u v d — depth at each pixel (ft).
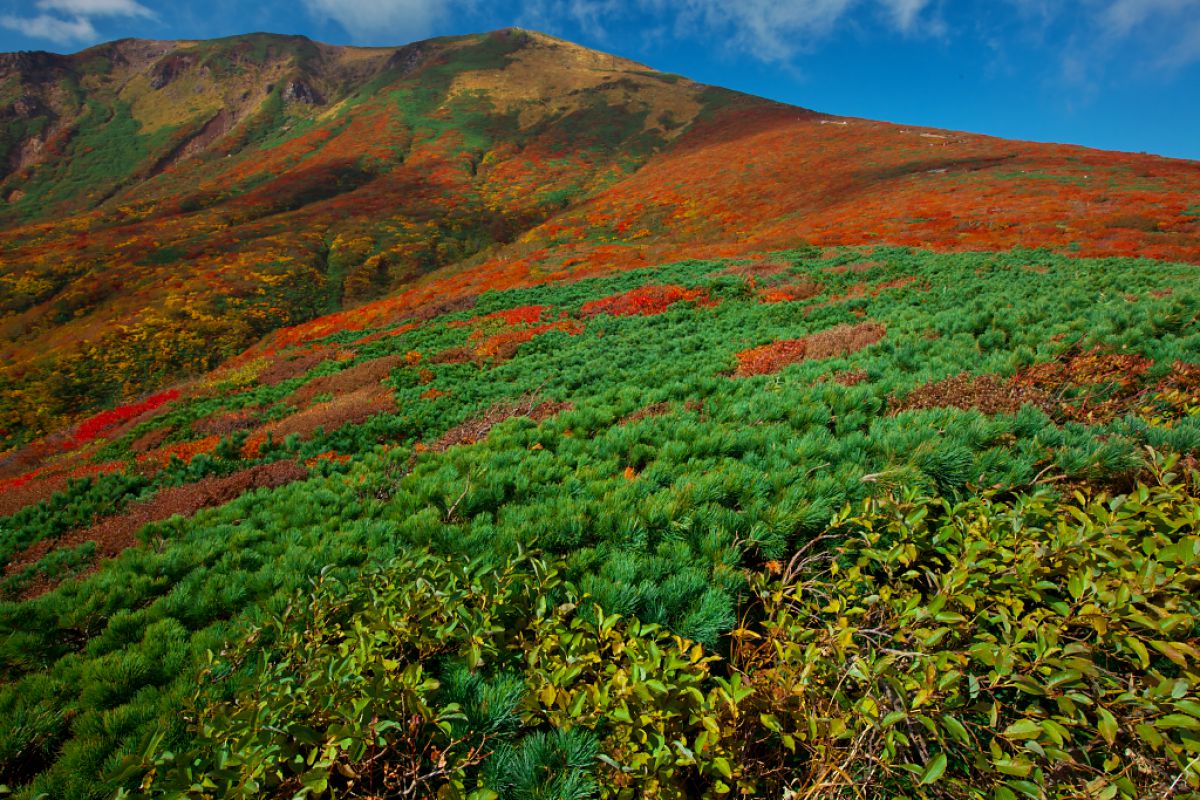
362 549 13.74
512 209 203.92
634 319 64.18
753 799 7.16
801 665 7.54
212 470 35.73
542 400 36.99
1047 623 7.40
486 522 13.42
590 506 12.90
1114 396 17.80
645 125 312.71
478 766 7.09
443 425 37.68
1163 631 6.44
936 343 27.07
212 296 129.29
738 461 14.85
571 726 6.82
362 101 378.94
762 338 42.45
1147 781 6.02
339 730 6.23
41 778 7.66
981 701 6.95
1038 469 12.49
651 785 6.54
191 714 7.96
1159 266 54.75
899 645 8.09
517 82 395.34
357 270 153.07
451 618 8.70
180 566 14.37
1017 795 6.23
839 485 12.24
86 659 10.55
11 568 25.72
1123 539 7.73
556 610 8.61
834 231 109.50
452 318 84.48
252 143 390.63
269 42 563.89
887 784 6.86
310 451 36.01
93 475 38.65
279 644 9.23
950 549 9.04
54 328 123.95
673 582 9.78
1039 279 49.73
